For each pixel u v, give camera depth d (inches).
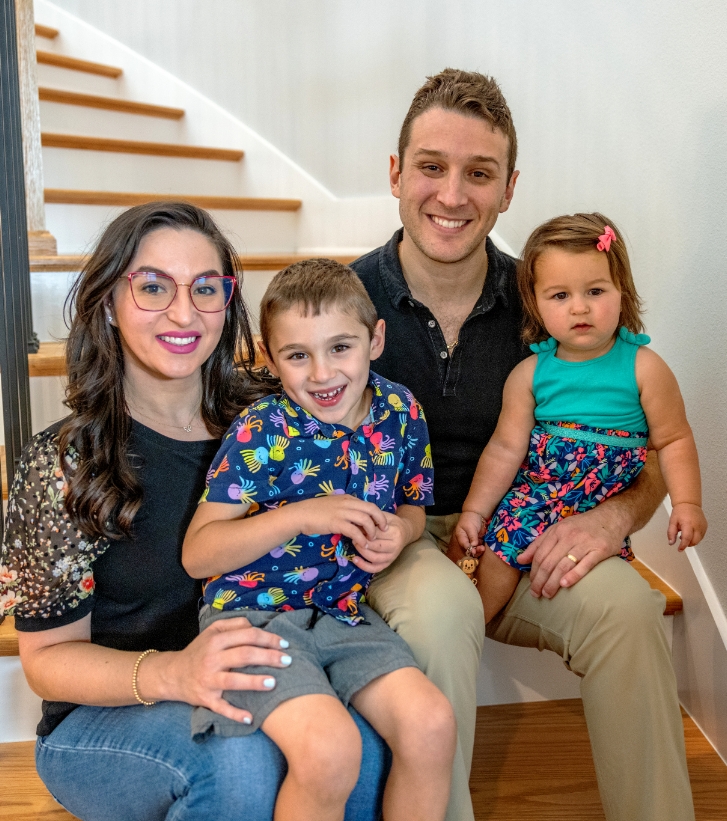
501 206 63.3
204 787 41.1
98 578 47.8
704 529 53.5
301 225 130.9
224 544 44.1
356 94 117.6
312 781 38.4
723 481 64.3
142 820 44.7
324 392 47.8
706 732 66.1
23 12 87.1
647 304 74.9
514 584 57.3
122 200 106.7
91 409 45.6
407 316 63.2
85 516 43.9
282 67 129.8
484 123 57.5
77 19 158.4
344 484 49.2
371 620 48.8
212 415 52.6
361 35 115.1
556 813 56.9
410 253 63.5
